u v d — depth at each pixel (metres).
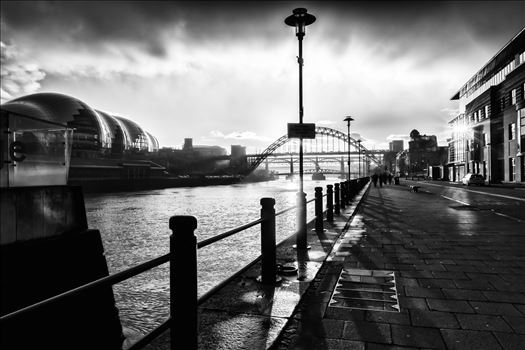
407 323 3.32
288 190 82.56
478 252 6.28
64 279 3.07
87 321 3.20
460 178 60.50
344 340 3.02
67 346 2.98
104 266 3.53
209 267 8.45
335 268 5.31
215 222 21.47
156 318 5.56
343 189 14.07
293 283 4.46
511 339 2.97
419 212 12.80
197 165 181.75
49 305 1.40
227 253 10.00
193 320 2.43
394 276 4.86
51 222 3.09
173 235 2.42
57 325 2.91
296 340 3.05
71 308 3.06
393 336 3.07
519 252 6.25
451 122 66.31
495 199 18.61
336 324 3.34
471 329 3.17
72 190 3.35
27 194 2.88
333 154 187.88
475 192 25.58
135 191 92.50
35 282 2.81
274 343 2.94
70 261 3.14
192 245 2.43
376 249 6.62
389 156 169.50
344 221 10.17
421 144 130.12
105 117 145.12
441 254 6.16
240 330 3.15
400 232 8.50
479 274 4.91
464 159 58.00
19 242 2.80
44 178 3.26
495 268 5.21
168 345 2.96
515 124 39.75
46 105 117.00
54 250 3.00
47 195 3.06
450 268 5.25
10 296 2.62
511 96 41.81
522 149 37.94
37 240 2.95
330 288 4.38
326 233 8.16
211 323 3.29
